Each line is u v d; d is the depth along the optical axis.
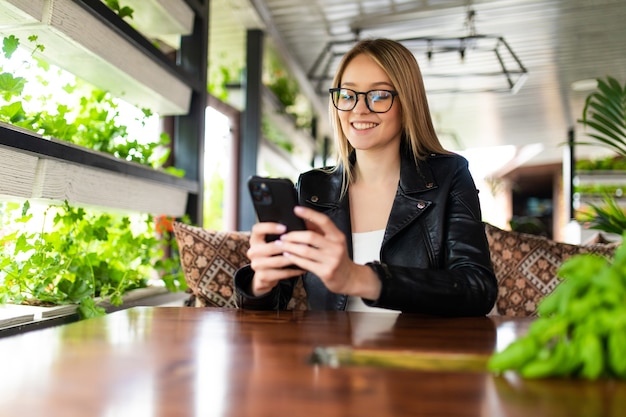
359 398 0.58
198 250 1.70
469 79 6.22
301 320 1.08
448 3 4.18
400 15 4.35
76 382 0.63
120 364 0.71
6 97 1.48
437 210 1.46
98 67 1.82
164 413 0.53
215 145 4.41
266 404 0.56
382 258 1.46
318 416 0.52
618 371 0.63
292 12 4.23
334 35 4.72
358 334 0.93
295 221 1.07
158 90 2.15
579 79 6.28
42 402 0.56
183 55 2.55
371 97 1.50
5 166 1.31
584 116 2.59
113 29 1.77
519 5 4.26
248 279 1.27
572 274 0.69
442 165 1.54
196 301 1.75
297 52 5.12
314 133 7.29
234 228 4.63
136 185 1.98
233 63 5.21
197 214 2.52
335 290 1.09
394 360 0.79
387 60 1.53
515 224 3.61
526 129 8.85
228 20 4.18
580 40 5.07
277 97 5.20
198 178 2.54
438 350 0.81
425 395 0.59
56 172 1.50
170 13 2.23
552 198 14.39
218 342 0.85
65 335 0.90
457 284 1.18
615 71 6.02
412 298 1.13
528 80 6.33
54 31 1.49
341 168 1.63
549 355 0.66
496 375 0.67
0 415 0.53
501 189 13.21
